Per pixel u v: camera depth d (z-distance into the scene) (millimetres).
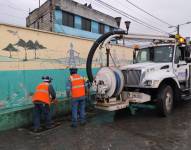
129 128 6449
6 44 6523
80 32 23203
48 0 20828
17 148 5164
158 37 8609
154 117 7660
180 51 8961
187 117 7562
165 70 8008
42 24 22125
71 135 5957
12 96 6676
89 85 7672
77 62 9070
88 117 7812
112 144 5246
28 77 7133
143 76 7363
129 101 7586
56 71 8117
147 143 5242
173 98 8312
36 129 6453
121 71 7785
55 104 7742
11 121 6531
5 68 6504
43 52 7625
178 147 4965
